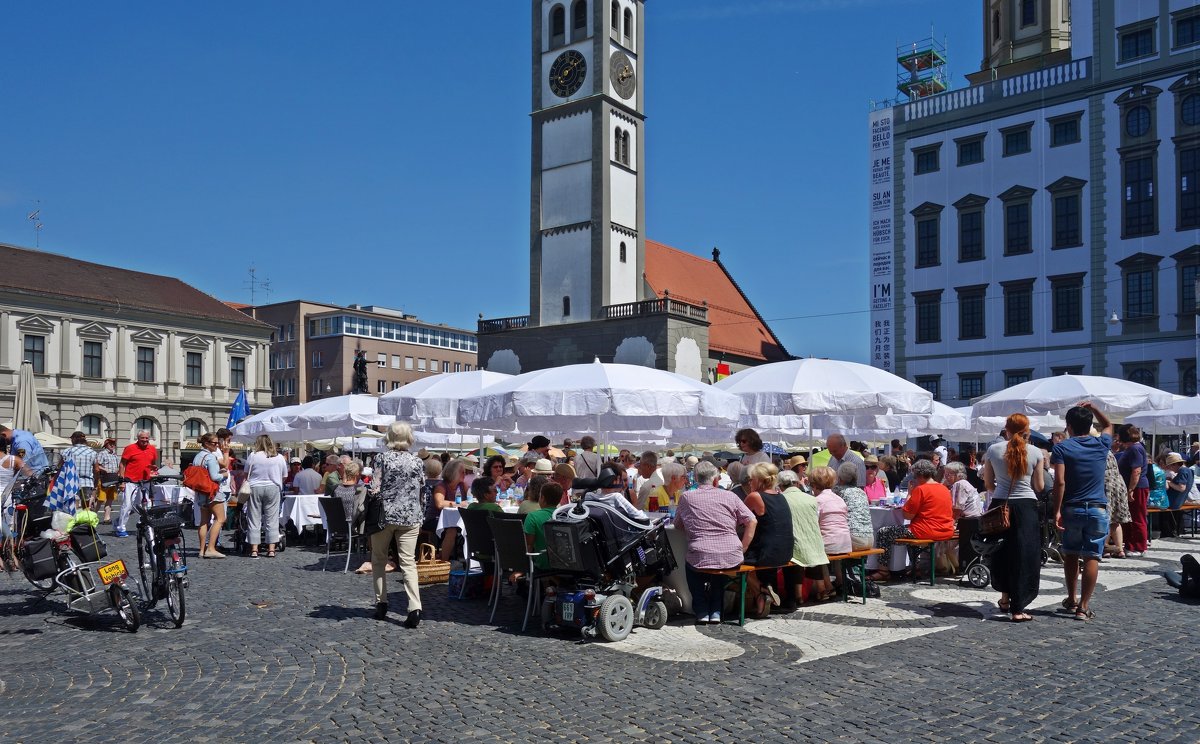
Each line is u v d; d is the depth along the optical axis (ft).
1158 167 155.94
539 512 32.94
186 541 64.54
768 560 32.99
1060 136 166.20
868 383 48.49
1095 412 39.40
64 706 23.13
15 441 48.98
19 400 85.56
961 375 175.63
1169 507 61.36
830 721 21.12
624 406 42.39
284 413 72.13
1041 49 189.57
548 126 190.08
